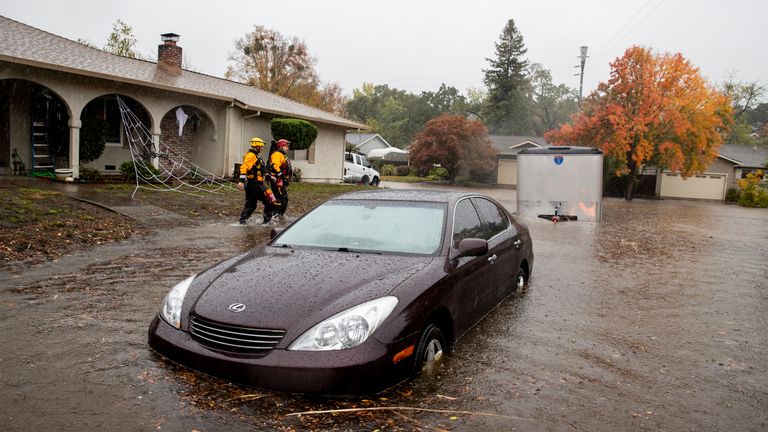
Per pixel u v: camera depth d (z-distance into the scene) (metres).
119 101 17.58
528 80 71.12
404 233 4.82
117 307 5.53
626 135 33.12
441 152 43.62
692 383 4.17
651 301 6.80
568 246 11.48
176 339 3.78
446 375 4.10
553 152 17.14
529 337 5.11
